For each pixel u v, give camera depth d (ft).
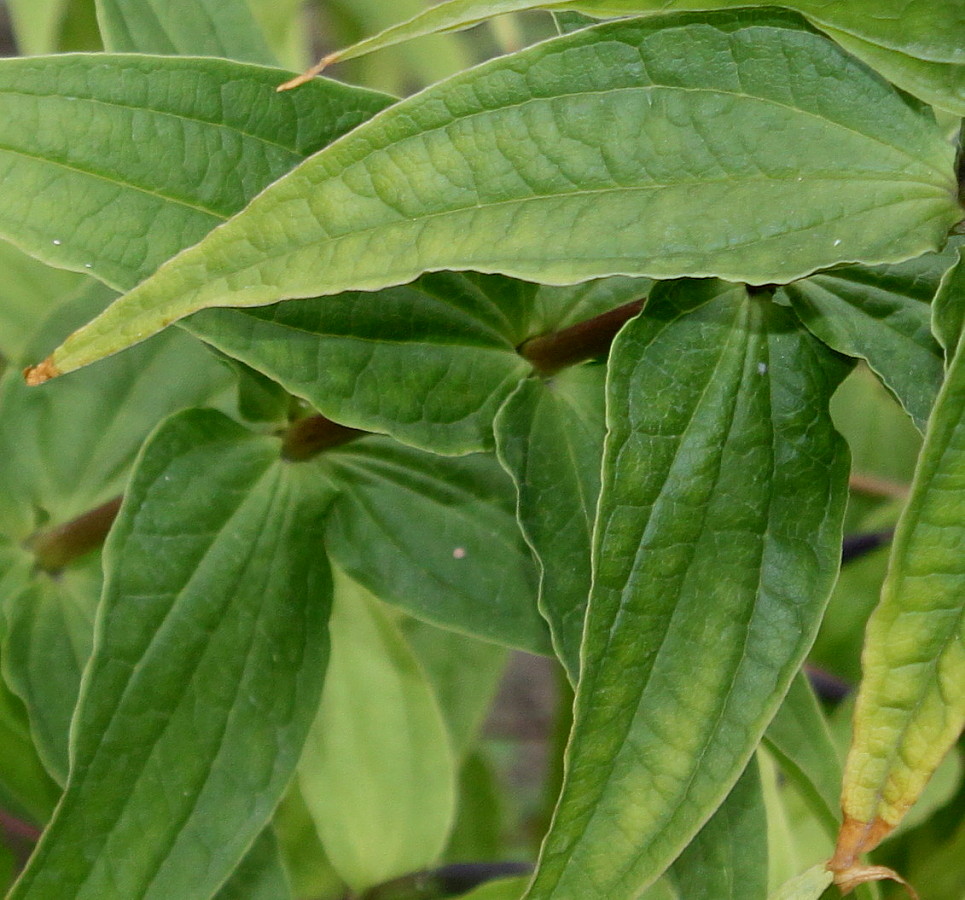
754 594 1.50
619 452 1.50
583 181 1.48
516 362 1.60
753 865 1.61
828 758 1.63
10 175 1.53
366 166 1.47
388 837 1.82
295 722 1.61
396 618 2.10
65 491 1.75
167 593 1.59
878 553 2.31
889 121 1.49
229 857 1.58
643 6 1.47
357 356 1.57
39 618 1.72
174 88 1.54
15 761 1.72
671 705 1.49
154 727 1.58
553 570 1.56
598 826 1.48
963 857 2.20
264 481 1.62
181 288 1.46
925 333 1.53
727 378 1.51
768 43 1.49
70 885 1.55
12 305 1.85
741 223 1.48
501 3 1.46
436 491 1.66
